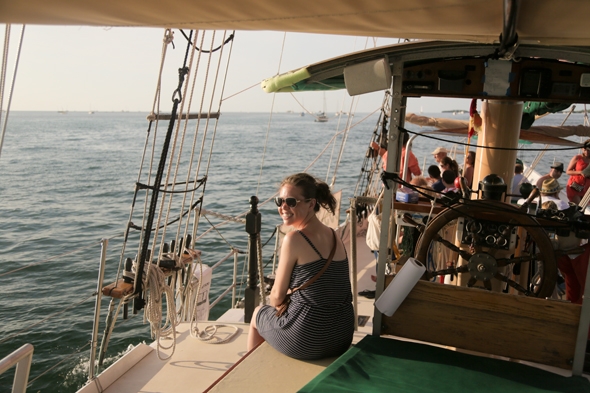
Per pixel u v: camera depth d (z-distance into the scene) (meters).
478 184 3.40
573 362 2.67
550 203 3.57
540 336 2.71
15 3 1.83
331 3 1.83
